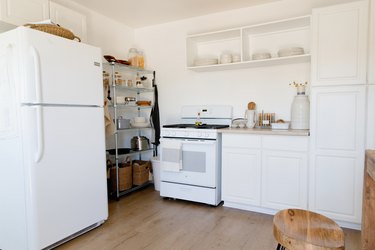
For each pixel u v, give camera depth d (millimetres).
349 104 2236
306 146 2408
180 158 2980
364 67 2172
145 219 2578
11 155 1905
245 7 3176
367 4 2139
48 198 1925
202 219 2564
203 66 3174
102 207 2408
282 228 1163
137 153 3672
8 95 1886
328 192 2344
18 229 1914
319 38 2322
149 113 3938
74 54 2119
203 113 3480
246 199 2721
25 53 1786
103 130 2408
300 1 2873
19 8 2268
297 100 2775
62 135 2021
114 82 3176
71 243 2105
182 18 3570
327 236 1096
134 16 3486
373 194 1063
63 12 2674
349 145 2250
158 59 3861
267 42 3080
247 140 2676
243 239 2156
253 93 3207
